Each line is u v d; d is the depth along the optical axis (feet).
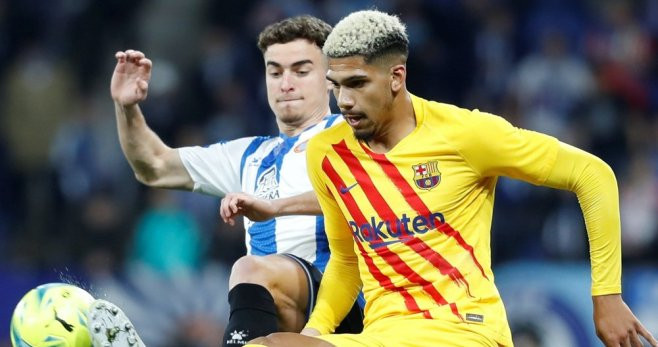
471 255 54.24
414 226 54.24
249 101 151.64
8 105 158.61
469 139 53.98
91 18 164.86
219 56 156.87
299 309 62.69
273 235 66.64
